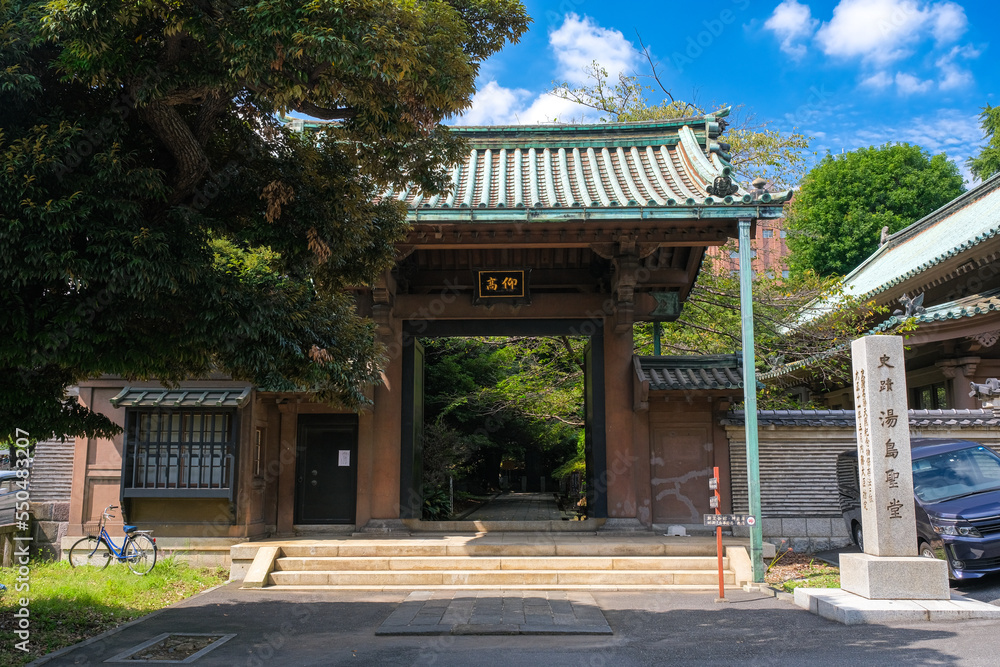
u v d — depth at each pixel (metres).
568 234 10.57
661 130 13.23
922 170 30.81
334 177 7.05
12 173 5.10
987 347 14.41
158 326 6.14
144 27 5.64
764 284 18.08
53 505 11.83
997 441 11.95
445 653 6.39
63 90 6.16
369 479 11.88
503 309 12.12
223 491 11.07
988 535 8.15
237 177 6.91
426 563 10.05
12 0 5.55
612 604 8.48
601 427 12.02
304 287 7.03
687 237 10.52
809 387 21.42
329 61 5.28
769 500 11.99
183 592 9.47
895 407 8.05
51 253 5.07
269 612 8.22
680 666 5.86
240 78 5.77
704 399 12.17
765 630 7.03
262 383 6.58
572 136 13.17
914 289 16.91
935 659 5.75
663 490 12.02
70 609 8.11
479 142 13.13
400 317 12.18
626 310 11.55
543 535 11.34
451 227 10.26
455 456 17.59
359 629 7.39
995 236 13.30
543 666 5.95
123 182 5.57
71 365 5.76
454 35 6.11
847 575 8.12
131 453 11.27
